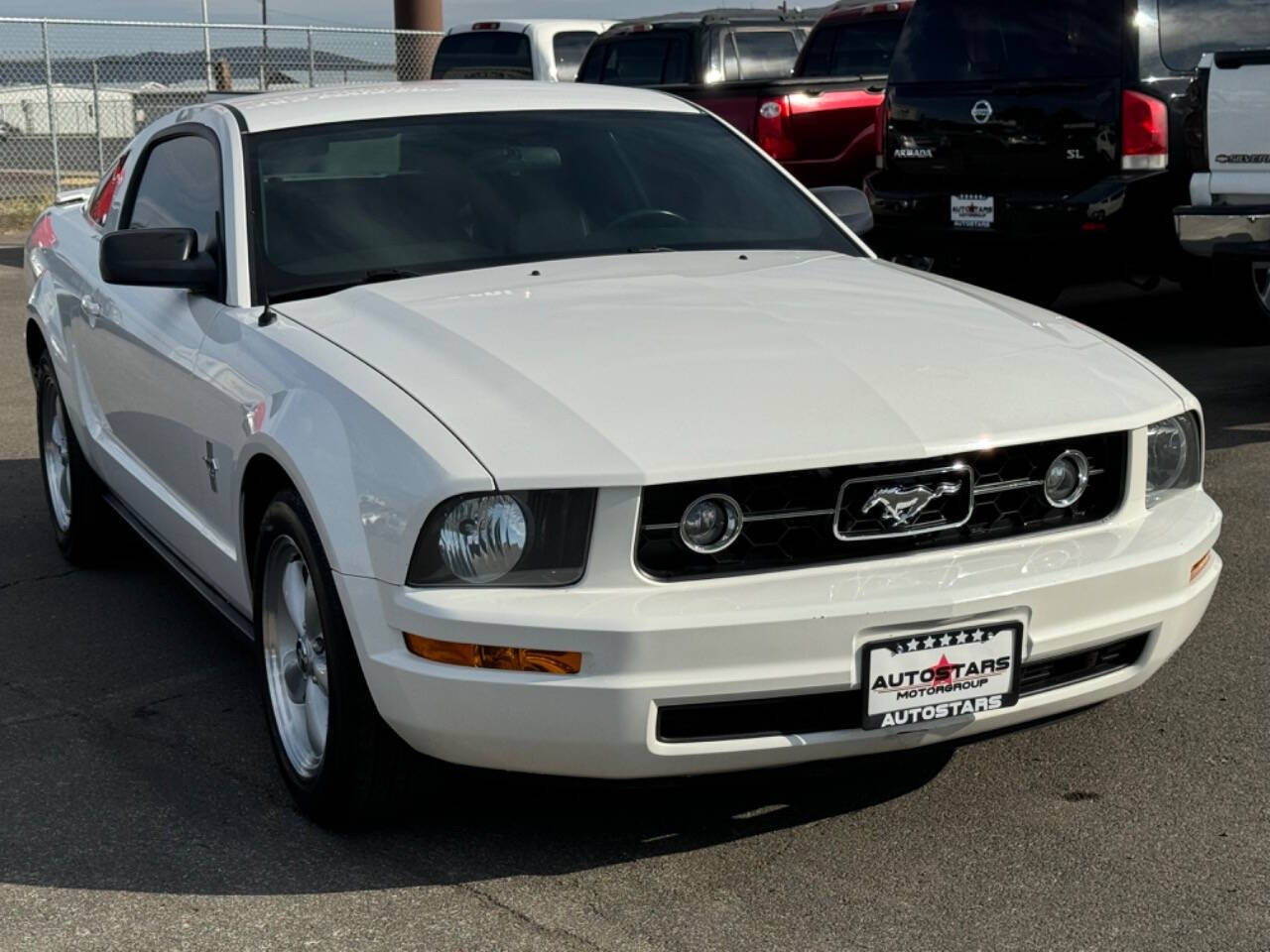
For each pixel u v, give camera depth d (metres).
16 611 5.20
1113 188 7.93
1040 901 3.13
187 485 4.34
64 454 5.76
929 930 3.03
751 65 13.89
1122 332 9.25
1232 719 4.00
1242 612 4.79
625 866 3.32
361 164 4.52
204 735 4.12
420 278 4.12
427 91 4.93
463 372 3.37
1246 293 8.30
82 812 3.66
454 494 3.04
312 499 3.29
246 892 3.26
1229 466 6.37
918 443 3.18
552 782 3.23
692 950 2.98
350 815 3.46
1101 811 3.52
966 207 8.53
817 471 3.14
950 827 3.46
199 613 5.16
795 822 3.50
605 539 3.04
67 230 5.96
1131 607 3.35
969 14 8.49
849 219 5.07
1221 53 6.82
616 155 4.78
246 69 19.34
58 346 5.46
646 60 13.84
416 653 3.09
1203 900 3.12
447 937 3.06
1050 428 3.32
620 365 3.38
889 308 3.89
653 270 4.19
